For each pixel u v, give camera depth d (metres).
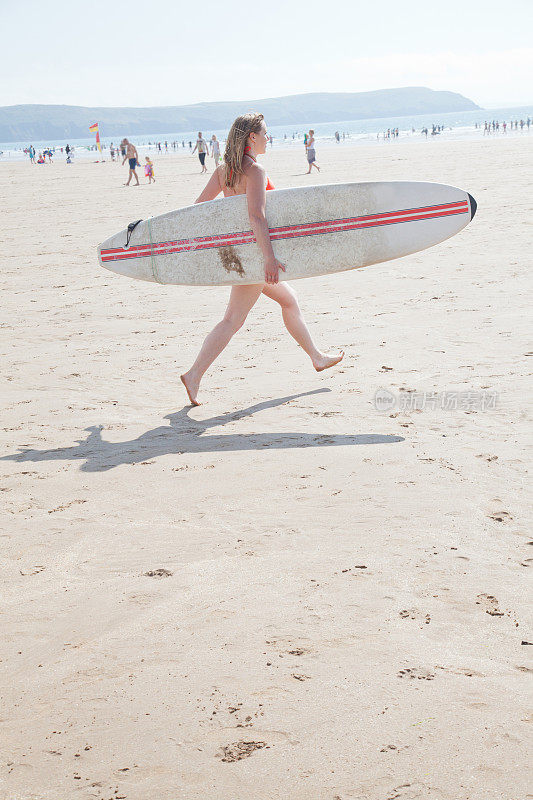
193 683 2.29
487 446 4.04
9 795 1.89
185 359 6.12
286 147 75.25
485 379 5.09
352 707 2.14
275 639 2.49
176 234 4.89
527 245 9.98
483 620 2.54
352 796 1.83
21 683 2.35
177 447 4.31
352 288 8.42
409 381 5.17
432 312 7.00
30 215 17.52
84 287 9.46
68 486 3.86
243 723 2.10
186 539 3.23
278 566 2.97
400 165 25.89
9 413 5.08
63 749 2.04
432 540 3.11
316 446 4.19
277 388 5.24
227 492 3.67
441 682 2.23
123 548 3.19
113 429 4.68
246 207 4.73
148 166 27.05
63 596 2.85
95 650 2.49
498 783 1.84
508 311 6.80
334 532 3.22
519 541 3.07
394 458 3.95
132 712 2.18
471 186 16.89
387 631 2.51
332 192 4.86
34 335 7.21
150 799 1.86
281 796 1.84
